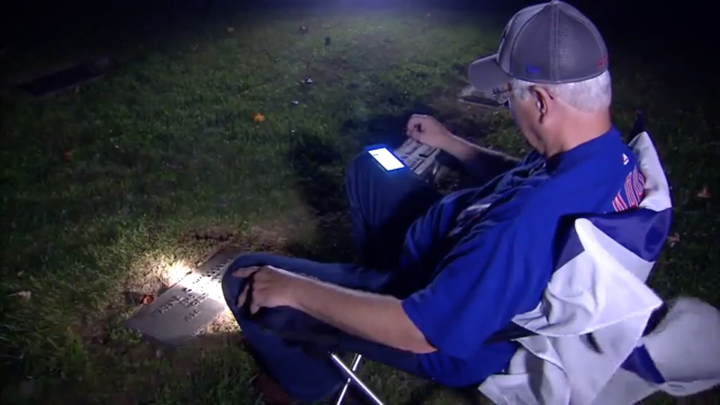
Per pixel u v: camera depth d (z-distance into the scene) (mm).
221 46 7547
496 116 6047
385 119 5938
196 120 5680
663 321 2098
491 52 7566
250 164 5000
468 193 2432
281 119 5777
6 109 5809
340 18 8664
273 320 2203
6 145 5172
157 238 4129
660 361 2068
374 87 6590
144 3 9055
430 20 8680
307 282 2158
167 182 4723
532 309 1994
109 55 7191
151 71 6770
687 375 2090
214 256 4004
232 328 3473
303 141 5371
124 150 5133
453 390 3201
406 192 2850
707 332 2090
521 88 2002
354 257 4086
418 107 6207
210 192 4625
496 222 1945
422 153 3461
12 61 6945
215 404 3047
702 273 3926
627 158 2062
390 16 8781
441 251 2301
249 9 9016
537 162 2289
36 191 4574
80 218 4285
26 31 7863
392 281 2471
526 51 1973
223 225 4297
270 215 4441
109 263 3891
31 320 3463
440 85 6660
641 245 1960
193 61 7082
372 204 2900
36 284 3703
